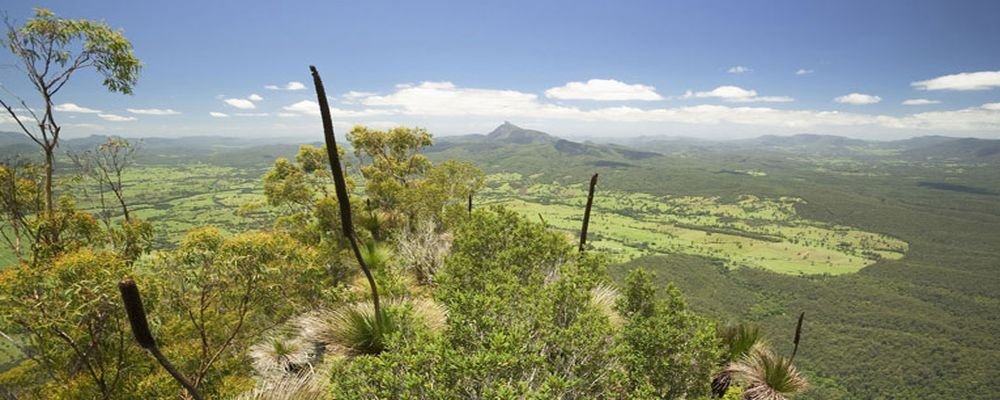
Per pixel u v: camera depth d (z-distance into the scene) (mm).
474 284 5180
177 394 6328
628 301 4754
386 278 6605
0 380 6020
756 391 5695
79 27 7895
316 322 6309
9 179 8094
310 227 18750
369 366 3176
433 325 5547
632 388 3854
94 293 5020
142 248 8320
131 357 6059
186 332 6848
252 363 6734
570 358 3496
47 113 8125
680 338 4066
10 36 7609
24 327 4914
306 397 4633
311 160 20984
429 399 3053
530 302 3775
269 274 6668
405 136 22297
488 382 3004
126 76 8680
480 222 6340
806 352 77562
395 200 17562
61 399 5641
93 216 8555
